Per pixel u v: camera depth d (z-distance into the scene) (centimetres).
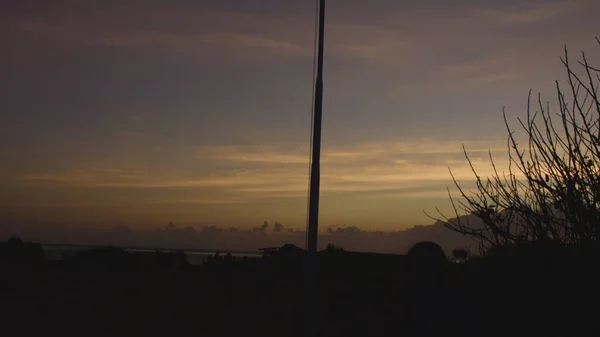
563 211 646
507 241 711
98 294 2927
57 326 1923
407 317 1420
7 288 3206
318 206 1648
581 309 657
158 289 3098
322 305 1756
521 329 728
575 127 646
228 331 1856
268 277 3003
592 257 627
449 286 1088
